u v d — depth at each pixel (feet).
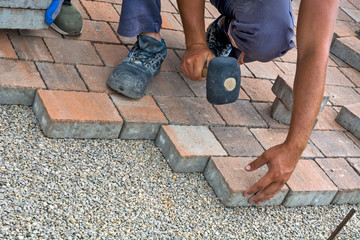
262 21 8.35
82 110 8.05
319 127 10.45
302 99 6.88
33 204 6.64
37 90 8.07
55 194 6.93
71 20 9.50
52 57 8.94
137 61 8.91
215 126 9.13
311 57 6.83
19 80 8.07
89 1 11.18
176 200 7.75
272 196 7.83
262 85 10.93
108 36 10.25
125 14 8.70
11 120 7.82
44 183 7.03
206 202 7.95
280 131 9.72
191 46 8.67
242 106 9.98
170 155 8.32
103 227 6.76
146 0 8.66
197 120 9.00
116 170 7.79
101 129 8.13
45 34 9.46
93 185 7.36
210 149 8.46
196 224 7.47
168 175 8.16
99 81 8.89
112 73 8.71
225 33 9.41
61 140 7.88
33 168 7.18
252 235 7.67
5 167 7.01
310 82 6.82
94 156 7.87
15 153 7.30
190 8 8.42
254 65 11.57
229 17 9.11
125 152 8.22
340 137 10.41
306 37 6.92
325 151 9.75
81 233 6.52
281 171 7.19
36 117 8.08
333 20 6.88
